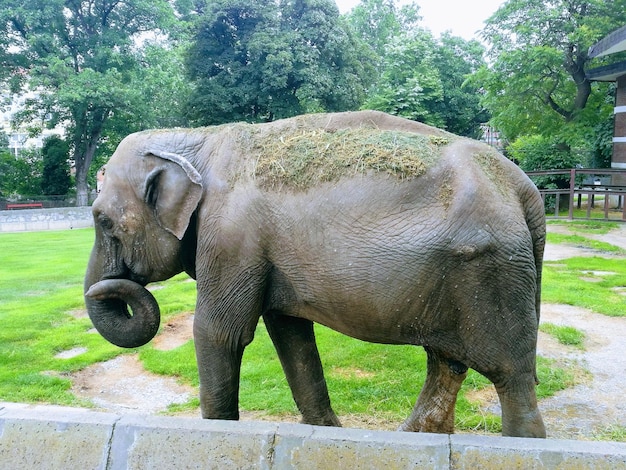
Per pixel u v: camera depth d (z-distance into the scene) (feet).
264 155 8.87
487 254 7.50
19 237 55.57
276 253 8.52
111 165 9.70
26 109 88.58
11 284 29.48
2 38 79.97
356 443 7.14
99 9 84.02
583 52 56.24
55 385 15.19
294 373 10.81
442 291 7.76
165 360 17.10
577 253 35.04
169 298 25.46
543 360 16.16
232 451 7.34
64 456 7.66
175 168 9.02
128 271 9.93
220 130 9.66
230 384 9.34
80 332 20.38
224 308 8.86
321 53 72.84
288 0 72.54
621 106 56.90
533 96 58.49
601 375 15.25
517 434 8.11
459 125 84.84
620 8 54.90
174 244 9.37
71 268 34.60
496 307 7.73
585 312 21.40
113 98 76.07
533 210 8.20
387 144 8.23
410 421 10.71
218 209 8.74
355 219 7.91
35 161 100.42
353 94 76.07
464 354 8.20
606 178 63.67
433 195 7.73
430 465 6.94
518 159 68.69
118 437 7.64
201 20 71.51
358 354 16.75
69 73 76.23
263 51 68.39
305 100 70.33
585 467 6.69
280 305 9.09
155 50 82.89
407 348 17.28
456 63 85.46
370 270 7.84
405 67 67.92
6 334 19.83
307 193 8.27
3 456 7.77
